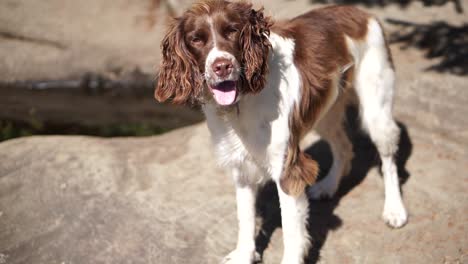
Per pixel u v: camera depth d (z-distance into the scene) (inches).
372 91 164.1
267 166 137.4
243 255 143.6
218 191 178.2
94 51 317.1
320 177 187.6
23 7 320.2
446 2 291.7
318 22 150.9
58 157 197.9
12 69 313.6
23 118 270.8
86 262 149.5
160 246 154.3
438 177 179.6
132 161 196.7
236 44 121.5
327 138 175.3
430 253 147.8
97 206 172.2
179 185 182.4
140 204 172.9
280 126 131.9
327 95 147.6
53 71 314.7
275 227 161.6
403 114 219.9
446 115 215.6
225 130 135.6
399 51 261.6
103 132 255.3
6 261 150.6
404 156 193.0
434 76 239.0
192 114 274.5
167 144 209.5
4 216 169.3
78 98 300.7
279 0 292.4
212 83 120.0
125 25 319.0
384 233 156.7
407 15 286.8
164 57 129.1
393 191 166.1
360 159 196.1
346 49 153.9
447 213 162.7
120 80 313.6
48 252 153.8
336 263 146.1
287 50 135.9
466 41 264.1
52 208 172.1
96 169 190.4
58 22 319.6
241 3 124.7
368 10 291.0
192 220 165.0
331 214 166.7
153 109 283.1
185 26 124.3
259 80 124.1
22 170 191.3
